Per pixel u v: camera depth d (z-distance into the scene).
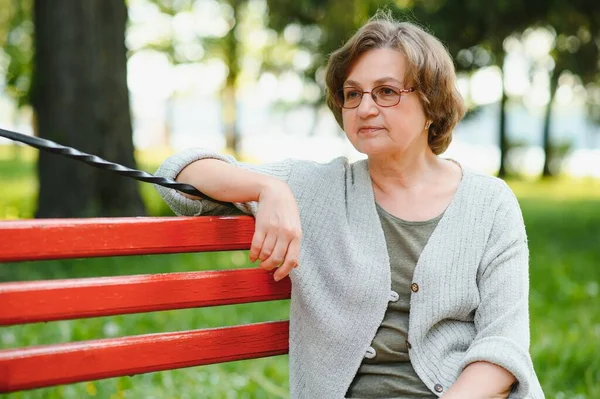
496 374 2.25
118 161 10.95
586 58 13.80
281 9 16.48
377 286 2.40
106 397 4.48
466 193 2.50
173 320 6.18
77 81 10.74
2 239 1.89
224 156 2.46
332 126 35.50
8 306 1.87
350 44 2.48
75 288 1.97
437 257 2.41
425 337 2.42
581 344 5.76
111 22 10.95
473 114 18.97
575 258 10.68
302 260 2.43
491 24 12.27
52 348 1.95
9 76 16.48
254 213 2.42
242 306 6.87
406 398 2.42
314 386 2.44
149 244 2.13
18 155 35.75
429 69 2.42
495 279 2.42
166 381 4.72
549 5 12.25
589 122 35.12
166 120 51.88
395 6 12.10
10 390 1.88
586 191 27.56
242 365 5.25
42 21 10.87
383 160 2.50
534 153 38.41
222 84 41.25
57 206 10.60
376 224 2.46
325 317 2.41
